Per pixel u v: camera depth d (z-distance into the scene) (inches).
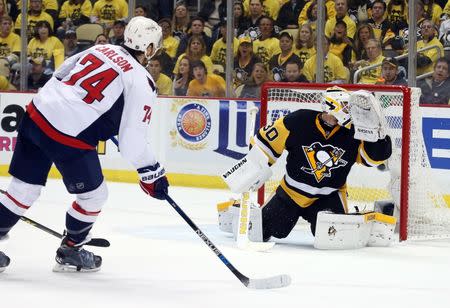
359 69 561.9
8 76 653.3
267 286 257.1
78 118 260.1
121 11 628.4
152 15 614.2
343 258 319.3
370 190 445.7
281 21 578.9
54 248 323.9
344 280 275.7
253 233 345.1
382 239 349.1
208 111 566.3
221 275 279.7
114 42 632.4
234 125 557.3
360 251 336.5
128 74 261.9
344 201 352.5
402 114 375.9
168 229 385.4
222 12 593.9
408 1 547.2
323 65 561.0
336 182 344.8
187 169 574.6
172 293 250.5
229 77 580.7
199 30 599.2
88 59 265.1
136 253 319.0
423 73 543.5
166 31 609.9
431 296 254.1
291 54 577.6
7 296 242.5
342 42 565.3
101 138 265.4
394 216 386.9
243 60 590.6
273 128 342.0
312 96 497.4
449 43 536.1
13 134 621.0
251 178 338.0
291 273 286.2
